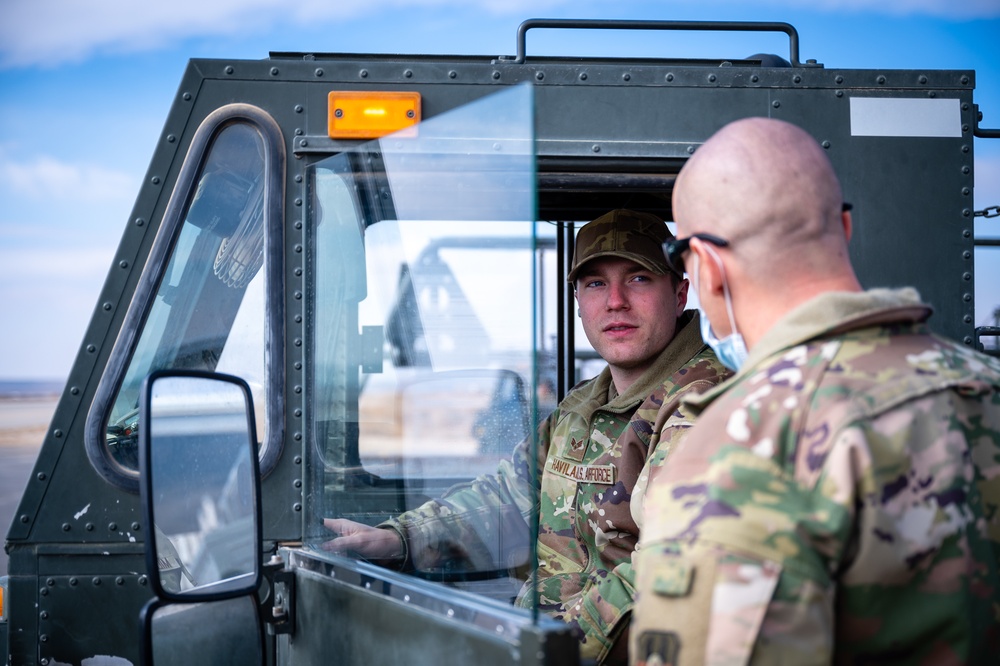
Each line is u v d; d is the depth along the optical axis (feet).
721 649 3.17
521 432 5.03
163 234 6.48
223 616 5.76
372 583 5.08
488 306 4.84
